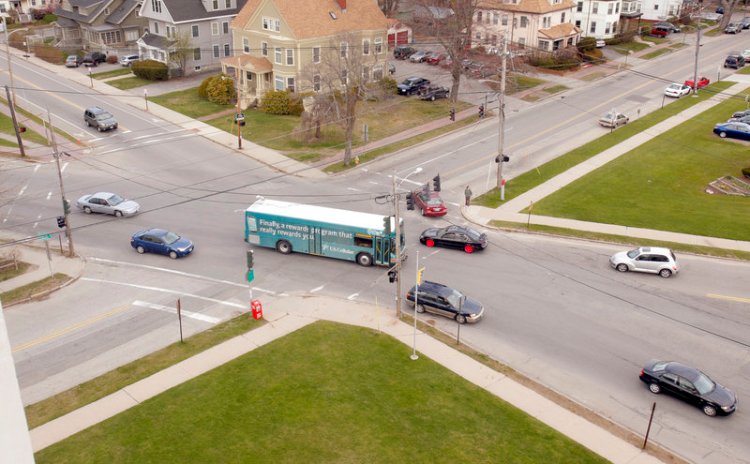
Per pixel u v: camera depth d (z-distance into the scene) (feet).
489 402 87.86
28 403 86.99
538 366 95.86
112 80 250.78
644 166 176.65
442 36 222.69
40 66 265.95
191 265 126.31
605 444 80.38
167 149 187.21
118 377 92.38
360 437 81.15
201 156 182.80
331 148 189.37
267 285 119.14
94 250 132.26
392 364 95.86
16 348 99.60
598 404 88.12
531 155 184.65
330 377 92.63
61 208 150.92
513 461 77.46
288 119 214.28
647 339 102.27
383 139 196.75
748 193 160.66
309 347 99.71
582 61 278.67
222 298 114.42
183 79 255.09
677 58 289.53
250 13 234.58
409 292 110.93
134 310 110.32
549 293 115.75
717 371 94.48
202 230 140.87
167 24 255.50
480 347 100.53
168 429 82.12
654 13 346.95
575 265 126.21
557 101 234.38
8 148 183.01
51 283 118.73
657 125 208.74
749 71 268.82
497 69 234.58
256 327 105.09
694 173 172.76
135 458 77.20
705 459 78.23
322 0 229.25
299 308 111.04
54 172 170.19
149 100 229.45
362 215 128.98
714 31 337.11
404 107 226.99
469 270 124.16
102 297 114.62
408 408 86.48
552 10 273.54
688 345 100.63
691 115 217.97
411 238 137.80
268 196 157.07
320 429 82.48
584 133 202.08
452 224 144.46
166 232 131.64
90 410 85.46
